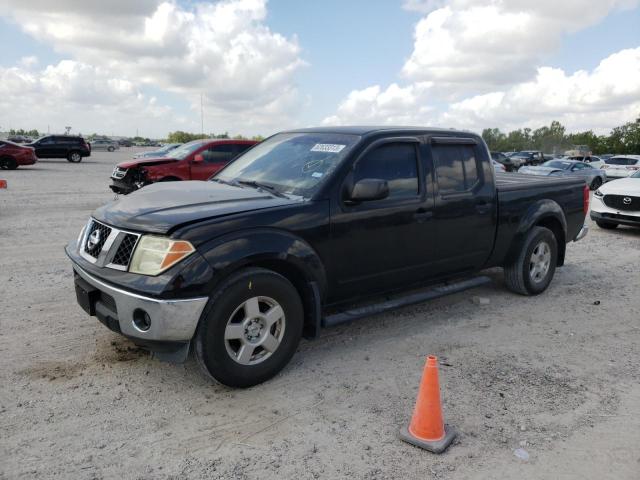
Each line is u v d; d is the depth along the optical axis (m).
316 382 3.83
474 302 5.79
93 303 3.69
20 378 3.73
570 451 3.04
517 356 4.39
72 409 3.35
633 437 3.20
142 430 3.15
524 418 3.39
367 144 4.30
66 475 2.72
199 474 2.77
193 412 3.37
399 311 5.46
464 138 5.11
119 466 2.81
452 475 2.80
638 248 9.27
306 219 3.85
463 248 5.10
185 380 3.79
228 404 3.49
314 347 4.47
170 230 3.33
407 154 4.61
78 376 3.79
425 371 3.06
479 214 5.18
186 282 3.25
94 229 3.87
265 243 3.58
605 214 10.77
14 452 2.89
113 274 3.44
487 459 2.95
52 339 4.41
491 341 4.71
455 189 4.98
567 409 3.52
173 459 2.89
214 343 3.43
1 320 4.80
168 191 4.22
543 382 3.91
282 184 4.27
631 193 10.29
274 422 3.29
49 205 12.39
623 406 3.58
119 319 3.42
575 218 6.52
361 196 3.93
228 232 3.48
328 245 3.99
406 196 4.54
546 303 5.87
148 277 3.30
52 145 33.97
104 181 19.77
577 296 6.18
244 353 3.60
